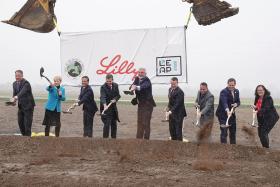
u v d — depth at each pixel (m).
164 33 13.16
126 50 13.37
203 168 7.82
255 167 8.14
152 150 9.48
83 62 13.57
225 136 10.93
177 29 13.11
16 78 11.38
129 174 7.27
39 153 9.40
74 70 13.63
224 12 13.01
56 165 8.03
